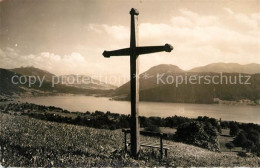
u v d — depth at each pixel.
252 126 25.42
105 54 10.66
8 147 10.12
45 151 9.92
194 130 18.95
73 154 9.95
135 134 9.92
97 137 14.35
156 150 11.37
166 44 9.20
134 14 9.94
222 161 12.09
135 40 9.95
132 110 9.97
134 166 8.98
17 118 18.48
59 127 16.33
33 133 13.27
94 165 8.74
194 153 13.74
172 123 27.25
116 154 10.13
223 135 25.11
